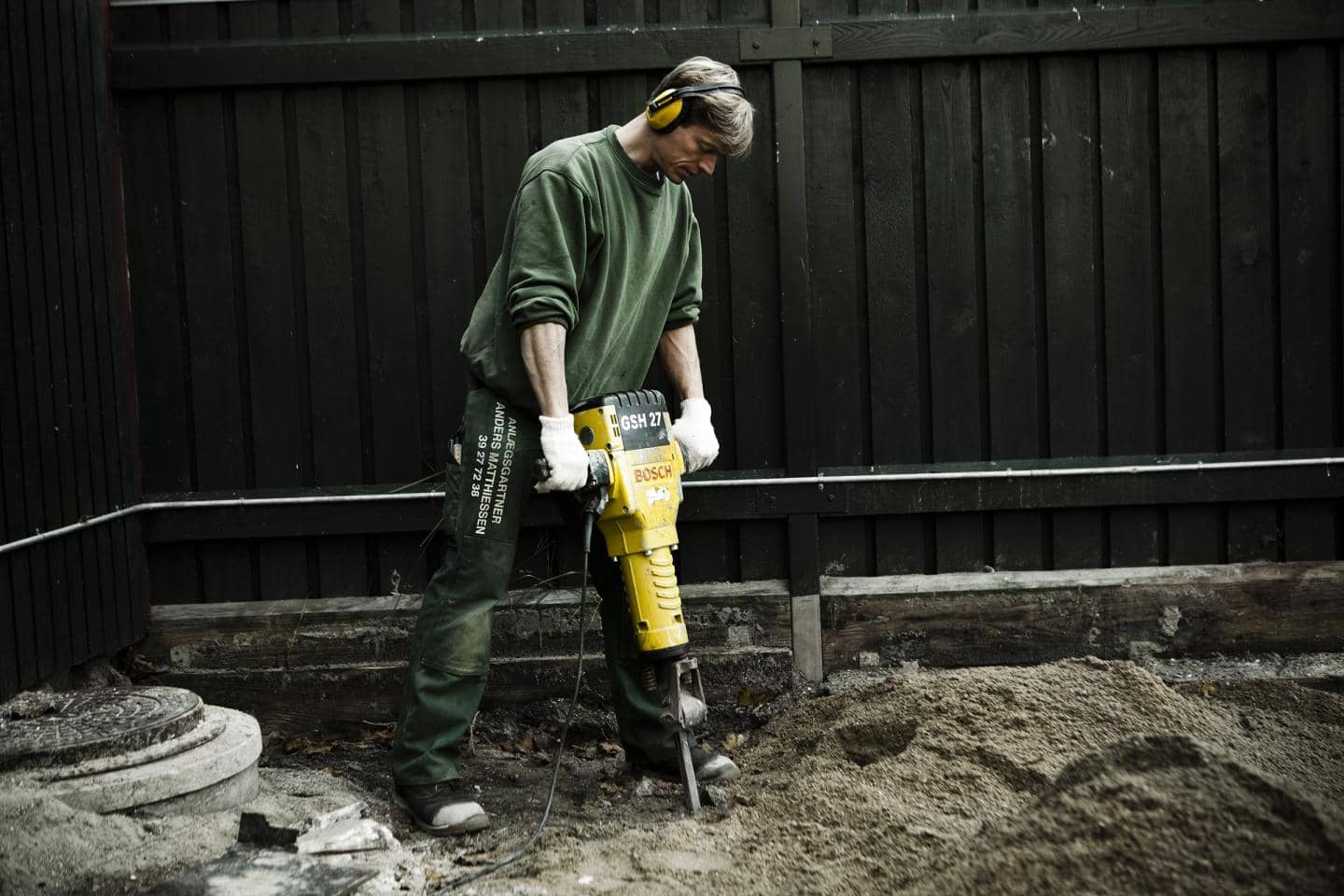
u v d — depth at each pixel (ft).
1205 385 12.68
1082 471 12.61
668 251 10.50
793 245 12.47
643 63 12.24
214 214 12.51
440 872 9.02
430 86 12.37
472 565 9.92
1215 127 12.48
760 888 8.46
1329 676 12.23
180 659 12.69
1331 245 12.54
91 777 9.20
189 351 12.66
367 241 12.50
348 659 12.64
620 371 10.55
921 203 12.59
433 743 9.93
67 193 11.40
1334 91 12.39
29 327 10.69
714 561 12.91
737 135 9.58
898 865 8.39
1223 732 10.07
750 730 12.34
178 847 9.04
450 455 10.67
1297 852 7.13
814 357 12.67
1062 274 12.59
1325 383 12.66
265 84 12.26
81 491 11.49
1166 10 12.19
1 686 10.16
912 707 10.55
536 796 10.77
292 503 12.60
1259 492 12.66
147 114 12.42
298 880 8.69
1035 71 12.45
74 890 8.33
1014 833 7.72
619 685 10.70
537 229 9.50
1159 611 12.68
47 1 11.13
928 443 12.80
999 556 12.91
